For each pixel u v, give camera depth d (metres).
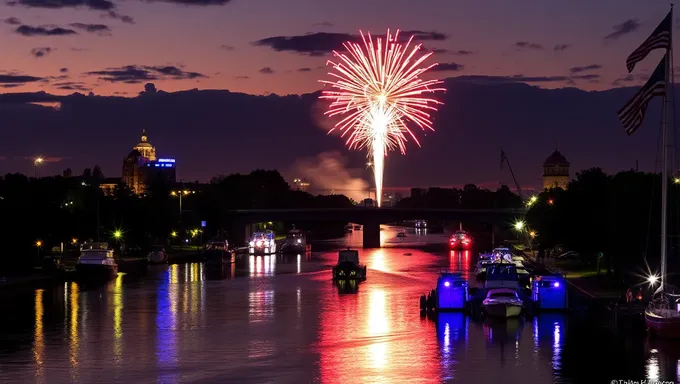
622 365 66.62
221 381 63.41
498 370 65.62
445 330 82.00
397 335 79.81
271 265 180.00
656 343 74.50
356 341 77.44
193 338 80.38
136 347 76.12
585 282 123.19
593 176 140.75
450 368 66.44
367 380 63.16
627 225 121.12
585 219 128.12
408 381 62.81
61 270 145.75
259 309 100.06
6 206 158.88
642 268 123.88
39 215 160.88
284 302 106.75
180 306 104.06
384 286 126.94
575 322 85.69
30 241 157.62
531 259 183.38
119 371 66.94
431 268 165.62
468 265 174.88
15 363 69.94
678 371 64.81
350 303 104.62
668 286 89.19
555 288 91.50
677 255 124.75
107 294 119.00
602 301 100.88
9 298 114.12
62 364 69.50
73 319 93.31
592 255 137.88
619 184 126.56
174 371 66.75
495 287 92.38
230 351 73.88
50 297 115.31
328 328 84.69
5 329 86.38
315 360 69.75
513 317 87.94
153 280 142.12
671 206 121.62
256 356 71.62
